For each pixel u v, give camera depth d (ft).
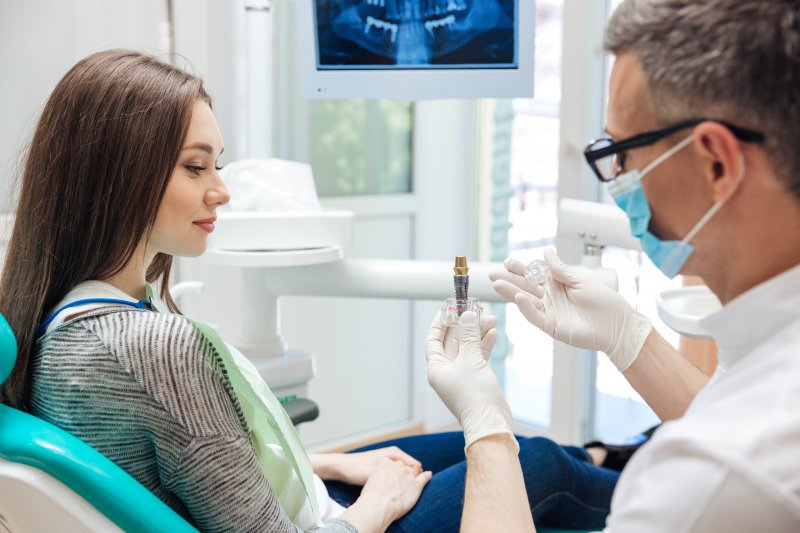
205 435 3.49
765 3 2.29
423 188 10.80
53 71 7.82
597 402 9.77
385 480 4.61
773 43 2.27
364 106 10.30
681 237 2.69
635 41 2.58
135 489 3.37
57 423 3.55
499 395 3.87
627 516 2.26
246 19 7.20
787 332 2.40
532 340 11.04
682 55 2.43
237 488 3.54
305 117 9.78
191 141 3.85
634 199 2.79
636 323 4.20
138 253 3.92
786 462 2.07
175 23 8.32
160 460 3.51
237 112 8.66
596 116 8.84
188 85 3.87
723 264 2.64
